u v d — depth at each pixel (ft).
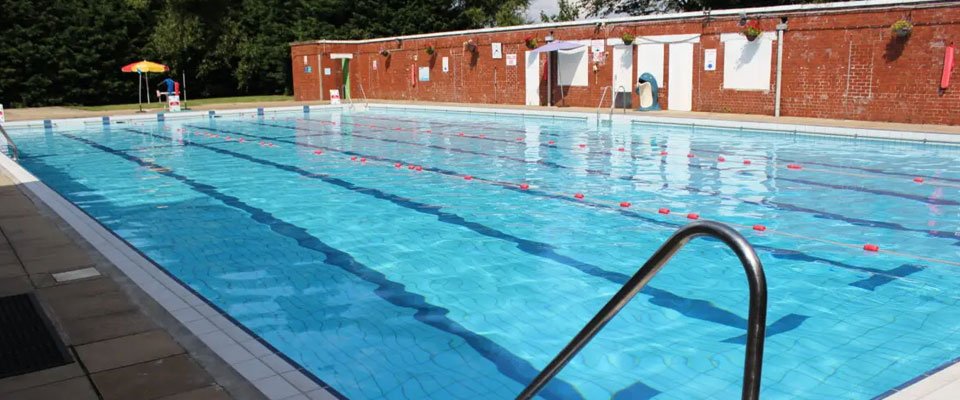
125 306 15.29
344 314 16.78
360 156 44.73
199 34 116.37
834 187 31.48
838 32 53.57
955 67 47.55
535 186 33.22
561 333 15.52
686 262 20.43
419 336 15.38
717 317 16.22
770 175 34.76
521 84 81.35
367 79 104.83
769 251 21.54
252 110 80.64
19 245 20.79
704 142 47.75
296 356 14.37
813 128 48.67
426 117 74.74
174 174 38.42
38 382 11.48
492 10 137.39
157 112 78.18
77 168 40.93
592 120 63.46
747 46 59.67
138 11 116.47
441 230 24.98
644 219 26.08
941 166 36.24
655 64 67.21
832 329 15.39
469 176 36.37
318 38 123.34
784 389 12.62
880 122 51.52
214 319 14.49
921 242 22.33
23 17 101.35
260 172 38.78
